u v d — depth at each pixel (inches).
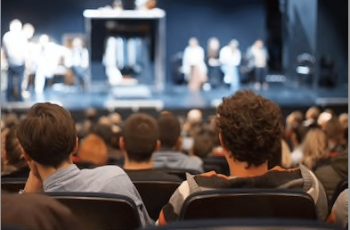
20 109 572.1
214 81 719.7
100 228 95.2
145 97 622.5
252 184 95.6
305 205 88.3
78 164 176.2
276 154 104.5
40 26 766.5
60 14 768.3
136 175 133.3
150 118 153.2
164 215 96.3
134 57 684.7
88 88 671.8
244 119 97.1
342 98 594.2
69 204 94.3
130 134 148.6
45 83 683.4
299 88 695.1
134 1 762.2
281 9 773.3
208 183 95.7
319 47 666.8
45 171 106.3
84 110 556.4
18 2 760.3
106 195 94.9
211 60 712.4
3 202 75.9
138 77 692.7
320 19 665.0
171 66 788.0
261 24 794.8
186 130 339.3
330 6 664.4
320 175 156.9
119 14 630.5
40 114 105.0
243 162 98.9
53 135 103.3
